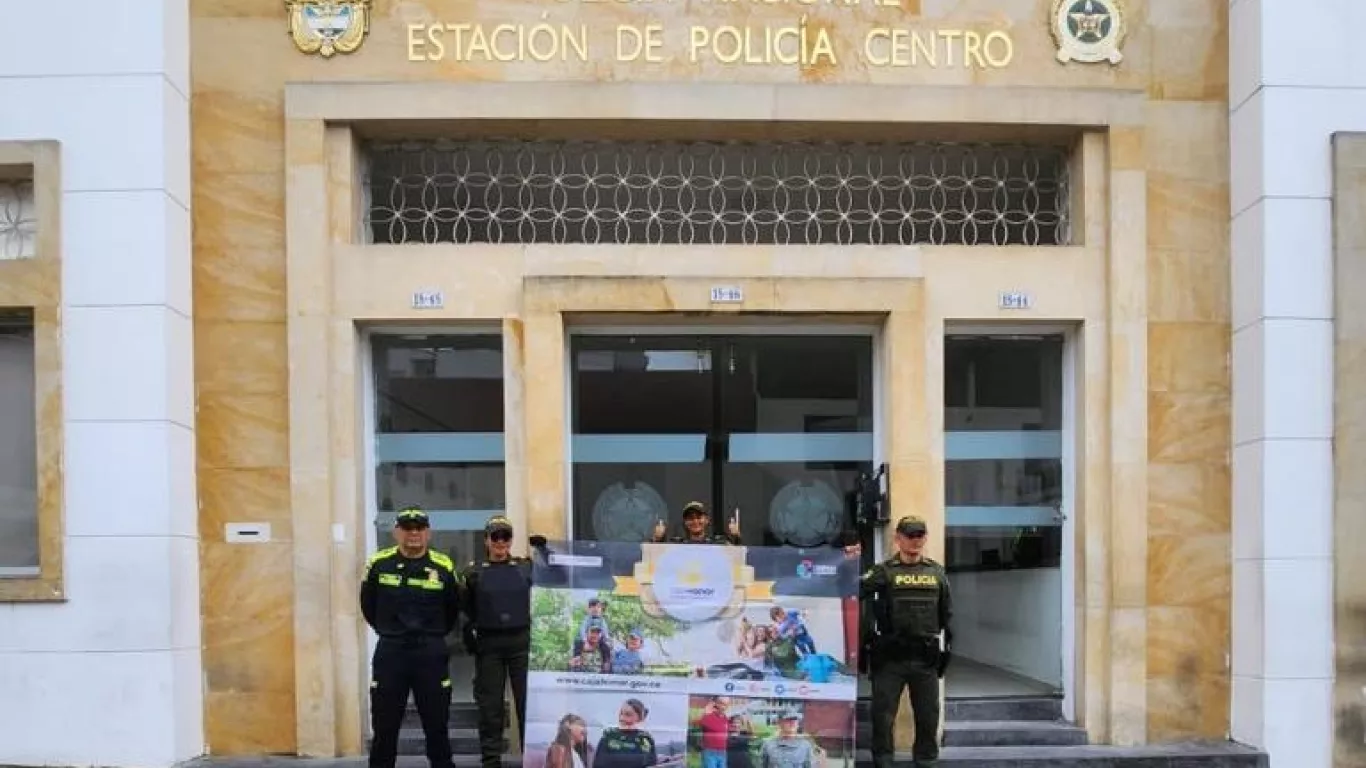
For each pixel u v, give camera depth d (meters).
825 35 7.30
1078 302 7.42
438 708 6.40
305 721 7.02
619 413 7.57
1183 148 7.47
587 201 7.63
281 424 7.15
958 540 7.64
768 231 7.67
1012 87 7.35
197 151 7.18
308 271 7.10
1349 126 7.13
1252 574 7.16
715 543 6.77
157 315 6.75
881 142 7.65
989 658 7.65
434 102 7.14
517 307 7.23
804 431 7.61
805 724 6.52
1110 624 7.32
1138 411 7.33
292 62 7.19
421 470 7.49
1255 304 7.16
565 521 7.23
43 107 6.80
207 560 7.12
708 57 7.27
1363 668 7.02
